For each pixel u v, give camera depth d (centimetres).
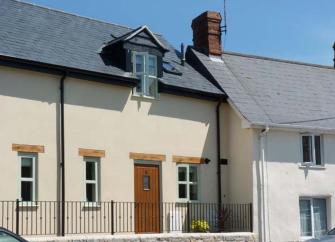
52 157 1942
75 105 2011
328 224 2481
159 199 2195
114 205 2062
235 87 2478
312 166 2462
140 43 2202
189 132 2305
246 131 2350
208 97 2359
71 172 1980
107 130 2078
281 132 2403
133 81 2134
